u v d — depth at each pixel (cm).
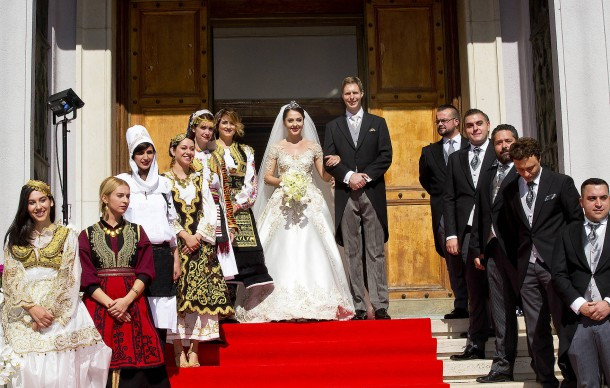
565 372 675
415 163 1053
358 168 824
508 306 710
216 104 1312
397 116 1063
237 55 1314
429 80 1068
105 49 1009
